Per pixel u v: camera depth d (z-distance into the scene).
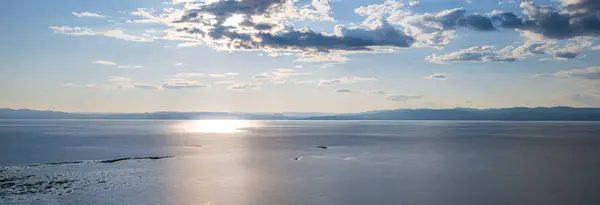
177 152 59.75
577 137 108.81
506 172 38.94
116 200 25.98
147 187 30.31
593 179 34.66
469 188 30.72
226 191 29.38
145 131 150.62
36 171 37.72
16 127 188.25
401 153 59.22
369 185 31.95
